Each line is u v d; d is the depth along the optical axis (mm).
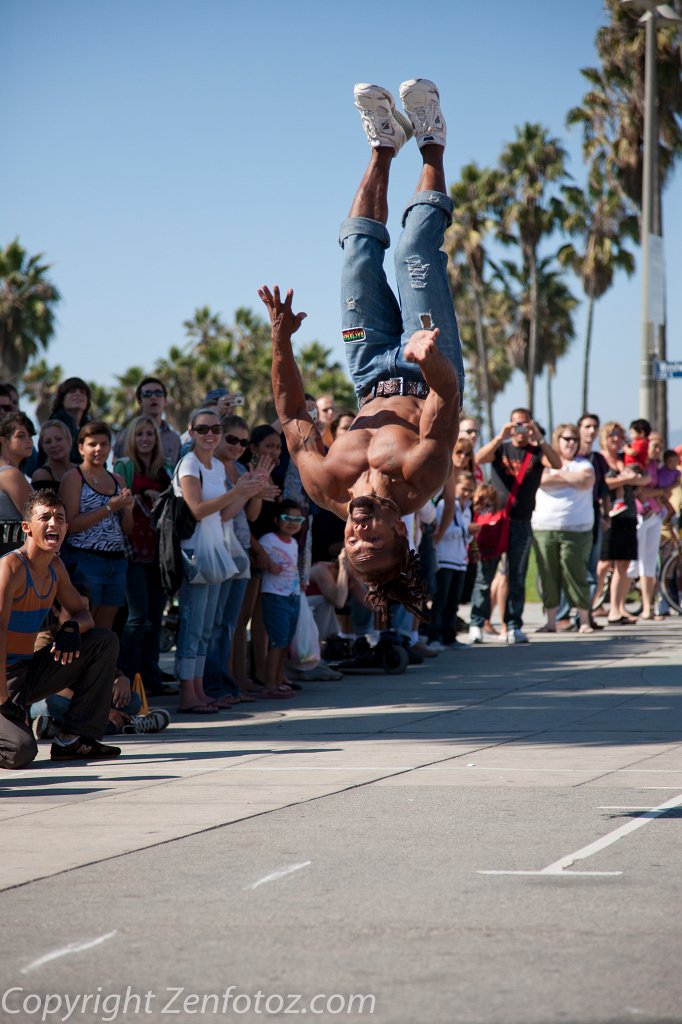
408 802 9438
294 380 8422
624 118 59375
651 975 5695
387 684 17141
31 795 10141
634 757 11227
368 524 7648
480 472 23359
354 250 9297
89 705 11883
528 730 12883
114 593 14516
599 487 24172
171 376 89938
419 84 9391
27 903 6984
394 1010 5359
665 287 29891
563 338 95312
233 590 15602
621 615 25438
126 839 8445
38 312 72000
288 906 6824
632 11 55125
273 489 15047
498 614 29766
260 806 9398
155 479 15742
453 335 9117
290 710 14891
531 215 82688
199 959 6020
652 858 7703
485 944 6145
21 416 13820
